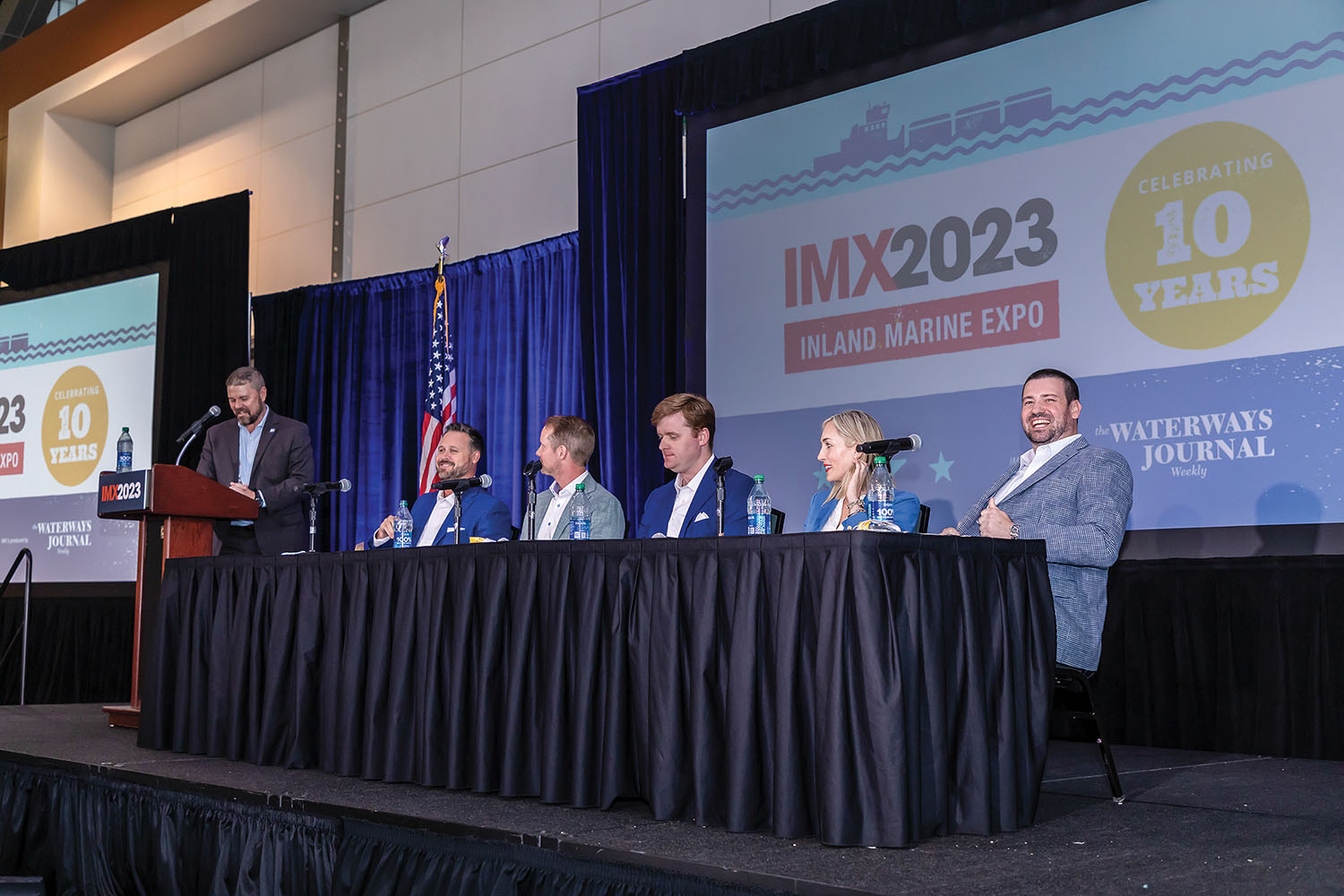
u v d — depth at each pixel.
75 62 8.14
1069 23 4.09
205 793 2.75
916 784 2.07
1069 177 4.05
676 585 2.33
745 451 4.81
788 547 2.16
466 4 6.54
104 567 6.91
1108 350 3.91
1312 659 3.47
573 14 6.04
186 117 8.02
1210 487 3.66
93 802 3.07
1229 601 3.65
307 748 3.02
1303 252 3.54
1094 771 3.13
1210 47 3.78
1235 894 1.70
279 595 3.12
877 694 2.04
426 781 2.68
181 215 6.81
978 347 4.21
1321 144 3.54
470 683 2.66
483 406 6.03
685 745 2.29
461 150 6.47
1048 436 2.97
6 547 7.30
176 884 2.77
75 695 6.90
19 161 8.44
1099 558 2.65
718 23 5.45
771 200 4.84
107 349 7.09
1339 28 3.53
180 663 3.37
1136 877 1.81
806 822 2.11
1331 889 1.74
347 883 2.40
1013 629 2.31
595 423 5.38
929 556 2.18
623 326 5.32
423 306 6.34
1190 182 3.78
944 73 4.38
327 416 6.71
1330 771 3.12
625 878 2.01
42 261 7.38
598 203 5.44
